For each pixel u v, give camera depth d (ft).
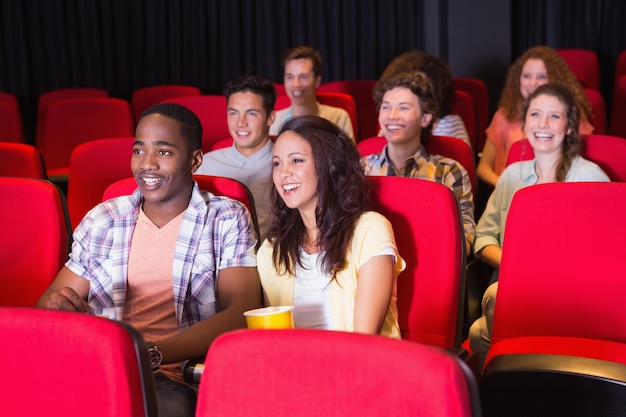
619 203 6.80
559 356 6.02
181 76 20.02
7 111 14.67
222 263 7.24
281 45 19.88
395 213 7.09
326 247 6.79
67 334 4.10
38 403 4.19
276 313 5.71
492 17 19.40
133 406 4.05
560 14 19.71
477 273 8.79
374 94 10.01
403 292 7.09
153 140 7.15
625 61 18.22
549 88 9.36
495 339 7.16
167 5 19.75
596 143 9.50
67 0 19.31
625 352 6.40
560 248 6.94
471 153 10.11
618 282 6.81
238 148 10.62
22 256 7.61
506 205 9.65
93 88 19.65
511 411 5.99
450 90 12.95
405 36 19.99
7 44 19.16
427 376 3.64
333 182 6.84
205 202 7.30
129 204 7.34
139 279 7.24
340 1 19.75
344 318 6.83
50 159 14.78
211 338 6.76
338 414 3.83
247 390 3.97
